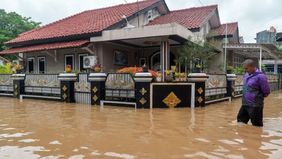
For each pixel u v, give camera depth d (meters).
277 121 8.31
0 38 32.06
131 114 9.77
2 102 13.95
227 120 8.52
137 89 11.32
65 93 13.72
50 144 5.68
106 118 8.92
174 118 8.91
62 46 17.42
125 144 5.68
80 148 5.39
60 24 23.11
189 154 5.00
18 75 16.06
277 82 27.14
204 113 10.02
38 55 21.00
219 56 21.89
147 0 22.97
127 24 17.50
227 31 23.19
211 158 4.76
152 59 19.81
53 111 10.59
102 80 12.41
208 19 21.78
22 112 10.37
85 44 16.89
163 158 4.78
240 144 5.65
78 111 10.57
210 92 12.98
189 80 11.80
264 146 5.49
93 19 21.17
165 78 14.48
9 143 5.75
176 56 18.83
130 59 19.78
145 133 6.71
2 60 28.28
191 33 17.05
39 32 22.09
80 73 13.34
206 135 6.48
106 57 17.67
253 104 7.31
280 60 34.59
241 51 24.42
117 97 12.12
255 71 7.35
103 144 5.68
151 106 11.25
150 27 15.16
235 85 16.06
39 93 15.34
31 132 6.80
